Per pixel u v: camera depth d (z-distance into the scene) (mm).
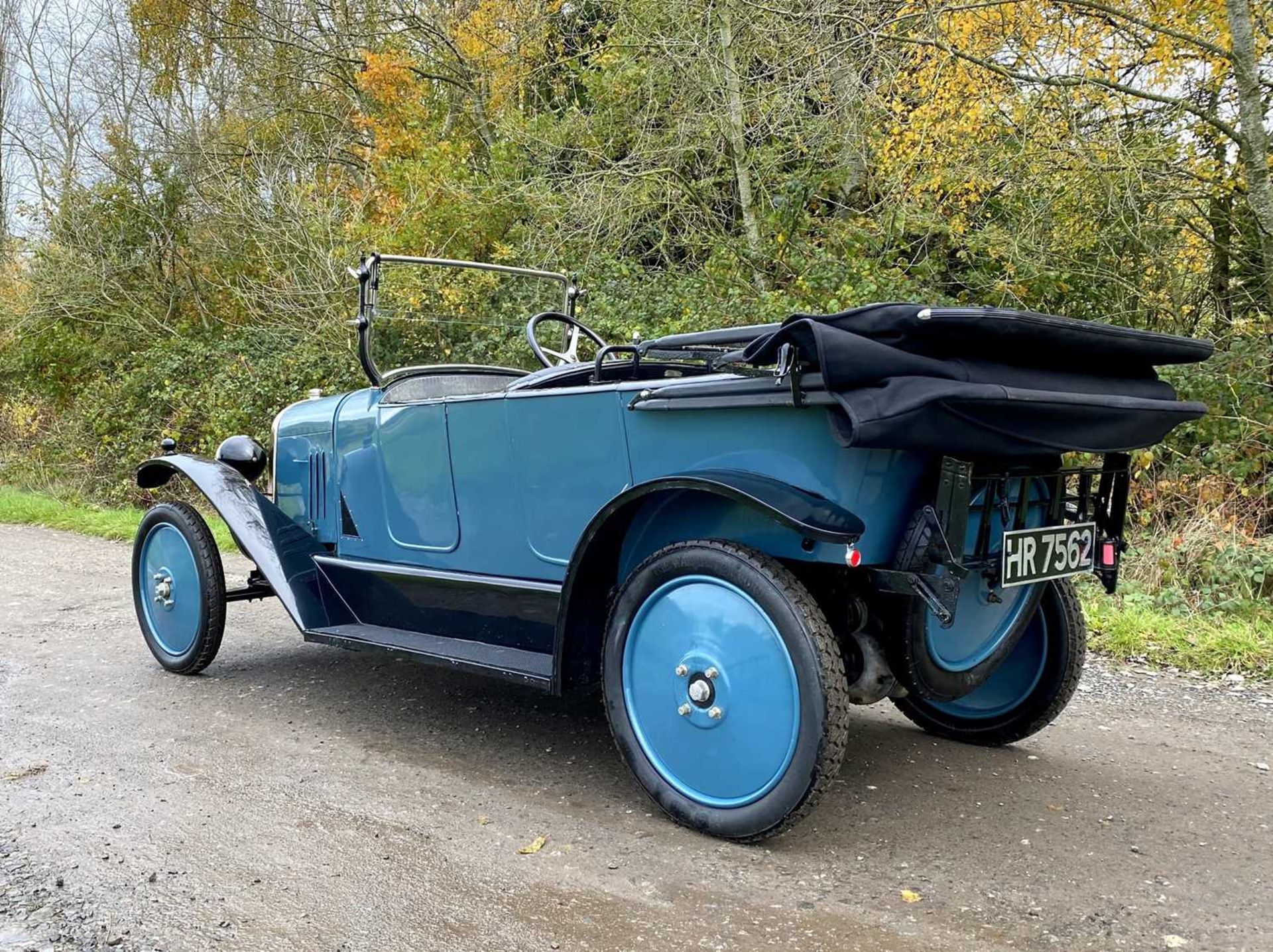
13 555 8180
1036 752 3406
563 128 11414
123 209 15734
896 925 2188
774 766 2463
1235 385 6773
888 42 8562
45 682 4285
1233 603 5488
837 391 2238
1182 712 3875
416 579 3602
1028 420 2348
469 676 4367
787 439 2477
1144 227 7637
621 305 9516
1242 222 7559
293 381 11406
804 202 9547
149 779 3104
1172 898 2328
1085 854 2570
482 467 3340
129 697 4043
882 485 2449
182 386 12477
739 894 2332
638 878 2416
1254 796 3006
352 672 4418
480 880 2414
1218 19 7113
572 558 2789
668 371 3730
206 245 15078
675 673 2650
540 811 2852
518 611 3295
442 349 4344
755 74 10234
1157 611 5531
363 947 2096
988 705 3453
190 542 4223
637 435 2818
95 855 2549
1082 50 7602
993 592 2666
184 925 2189
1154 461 6840
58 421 14430
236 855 2555
